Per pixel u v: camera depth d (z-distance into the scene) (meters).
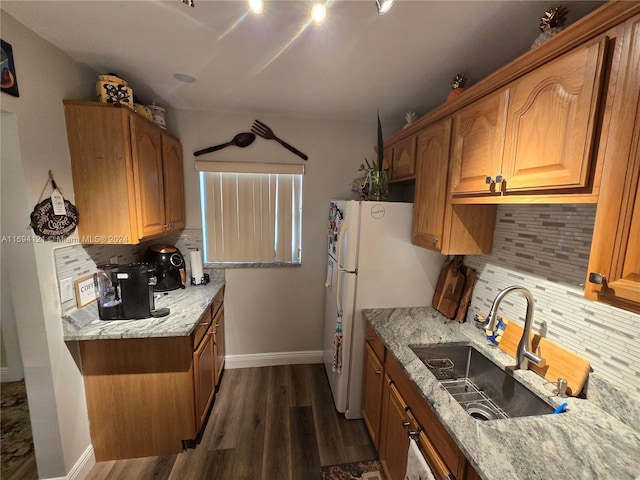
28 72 1.24
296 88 1.84
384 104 2.10
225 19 1.16
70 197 1.49
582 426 0.93
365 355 1.93
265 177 2.48
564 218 1.16
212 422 2.02
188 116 2.31
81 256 1.58
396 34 1.25
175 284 2.21
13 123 1.19
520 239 1.38
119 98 1.57
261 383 2.45
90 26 1.22
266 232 2.55
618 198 0.68
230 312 2.61
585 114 0.75
